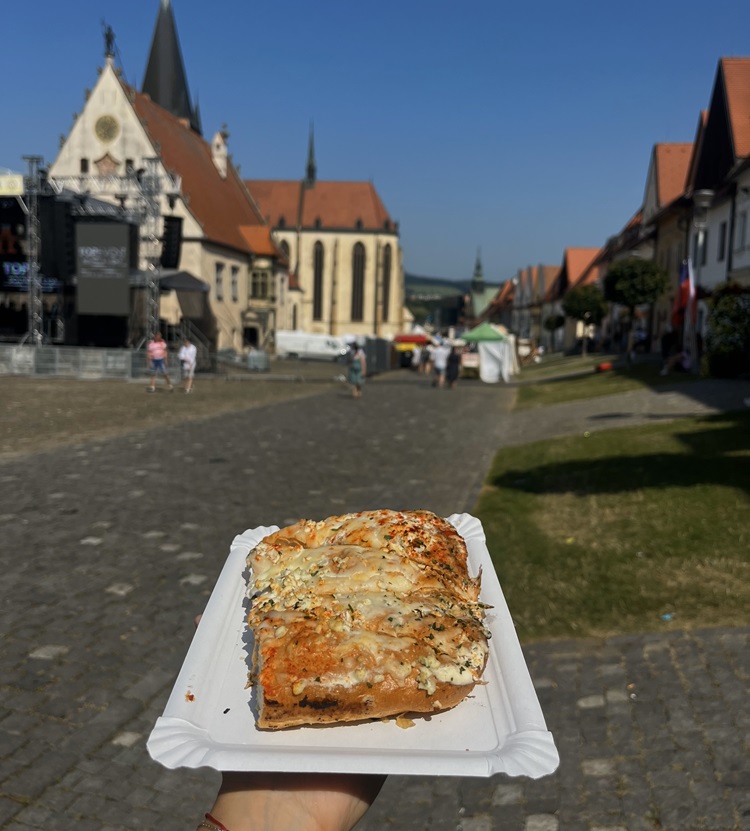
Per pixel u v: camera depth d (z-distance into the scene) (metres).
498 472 11.59
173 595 6.25
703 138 33.75
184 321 47.88
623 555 6.81
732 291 22.88
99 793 3.78
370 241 93.38
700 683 4.59
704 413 16.27
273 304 64.81
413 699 1.35
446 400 26.42
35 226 35.03
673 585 6.05
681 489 8.91
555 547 7.22
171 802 3.76
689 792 3.67
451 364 32.97
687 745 4.04
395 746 1.33
